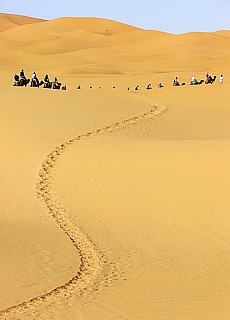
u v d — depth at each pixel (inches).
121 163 1085.1
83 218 914.1
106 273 690.2
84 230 863.1
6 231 829.8
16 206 971.3
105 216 918.4
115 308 578.9
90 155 1146.0
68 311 569.3
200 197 933.2
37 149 1238.3
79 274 678.5
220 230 841.5
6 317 552.1
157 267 717.9
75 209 951.0
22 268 675.4
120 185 1007.0
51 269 683.4
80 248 781.3
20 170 1132.5
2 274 653.3
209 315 556.4
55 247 768.3
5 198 1008.2
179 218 887.1
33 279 646.5
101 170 1072.2
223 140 1187.3
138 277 679.1
